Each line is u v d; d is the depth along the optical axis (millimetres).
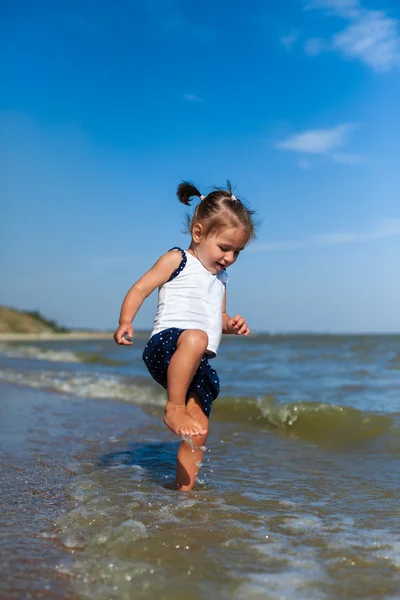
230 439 4215
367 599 1587
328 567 1805
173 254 2951
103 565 1783
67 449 3670
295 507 2482
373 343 24359
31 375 8984
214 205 2889
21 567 1785
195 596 1592
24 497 2578
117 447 3787
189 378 2643
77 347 24094
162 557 1858
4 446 3701
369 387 6941
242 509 2410
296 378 8266
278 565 1813
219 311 2955
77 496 2594
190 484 2756
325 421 4559
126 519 2223
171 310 2861
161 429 4496
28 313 55938
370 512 2424
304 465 3389
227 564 1812
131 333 2773
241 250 2971
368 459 3557
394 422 4273
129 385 7512
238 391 6617
